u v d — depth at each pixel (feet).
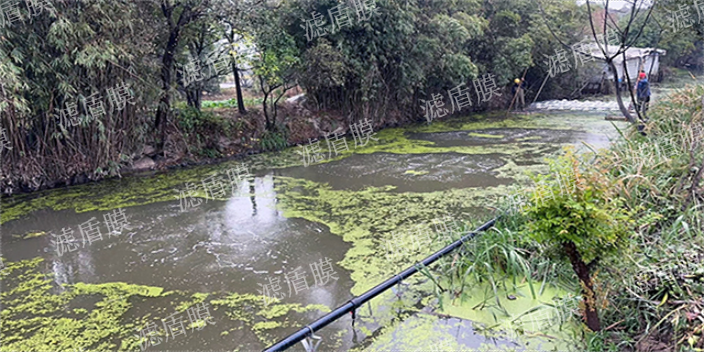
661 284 7.11
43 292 10.23
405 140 27.37
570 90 45.52
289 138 26.17
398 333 8.16
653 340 6.74
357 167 21.02
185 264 11.45
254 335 8.41
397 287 9.36
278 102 28.09
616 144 14.14
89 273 11.10
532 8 39.27
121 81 18.22
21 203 16.38
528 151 23.39
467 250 10.13
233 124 24.17
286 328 8.60
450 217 13.94
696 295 6.59
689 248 7.77
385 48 27.78
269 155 23.89
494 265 9.86
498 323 8.23
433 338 7.95
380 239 12.51
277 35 23.03
